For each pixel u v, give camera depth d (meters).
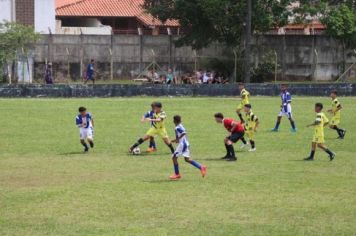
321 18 92.56
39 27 99.00
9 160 35.56
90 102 66.88
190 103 66.94
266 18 88.56
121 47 94.38
